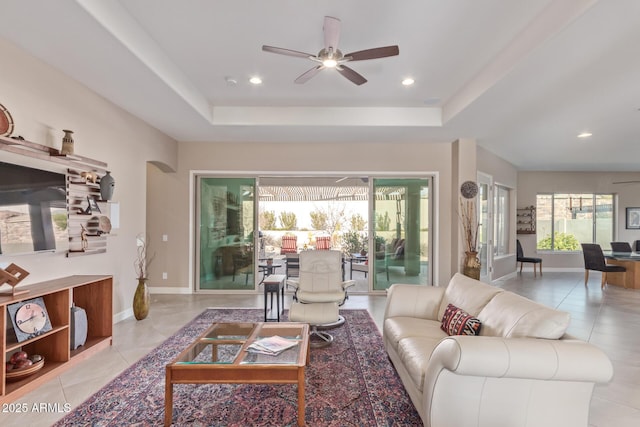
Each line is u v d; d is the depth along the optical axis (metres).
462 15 2.72
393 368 2.97
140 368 2.97
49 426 2.12
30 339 2.60
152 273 6.07
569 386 1.79
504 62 3.24
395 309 3.22
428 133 5.39
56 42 2.72
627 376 2.89
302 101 4.76
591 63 2.99
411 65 3.61
